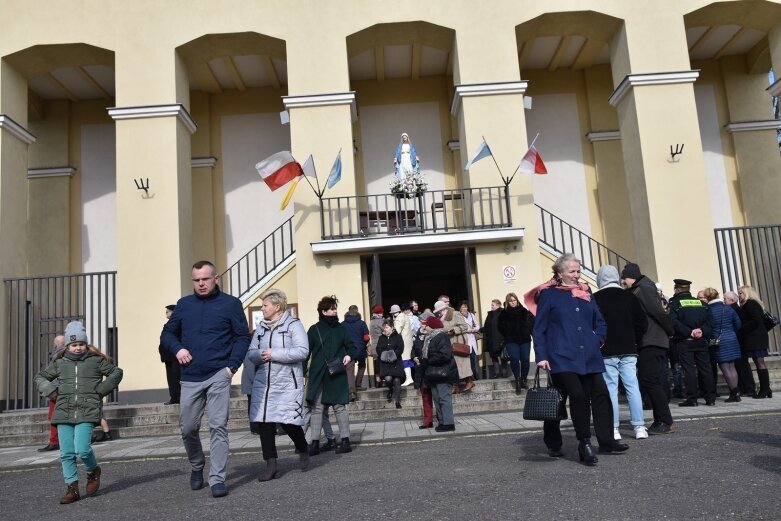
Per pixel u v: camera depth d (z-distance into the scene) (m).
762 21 14.92
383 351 10.87
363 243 13.31
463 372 11.02
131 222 13.55
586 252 16.77
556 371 5.72
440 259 15.41
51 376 5.86
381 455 7.08
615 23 14.59
